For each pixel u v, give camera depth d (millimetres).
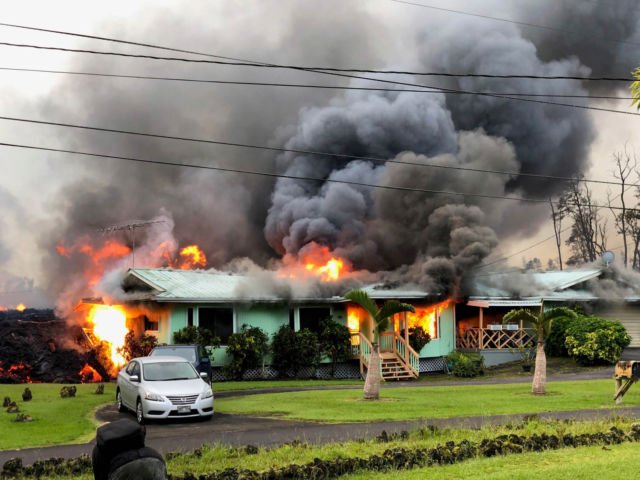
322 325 27438
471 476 7617
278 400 17359
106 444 4238
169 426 13250
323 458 8852
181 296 24953
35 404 16984
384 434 10359
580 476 7254
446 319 30453
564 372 25844
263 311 26984
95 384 24109
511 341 30594
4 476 8281
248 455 9383
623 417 12109
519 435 10211
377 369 17062
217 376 25734
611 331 26688
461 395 17875
